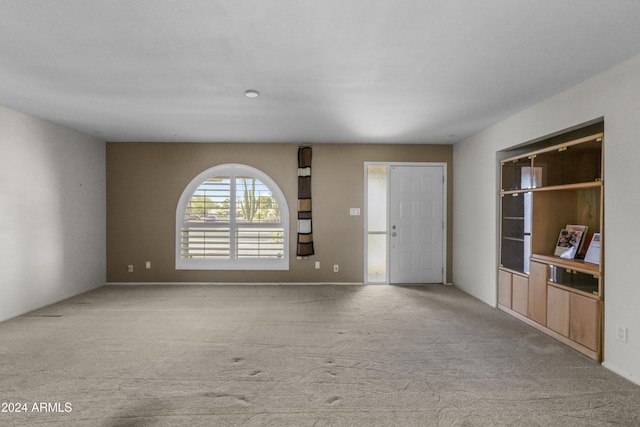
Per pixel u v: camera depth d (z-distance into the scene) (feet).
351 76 9.85
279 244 19.62
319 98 11.74
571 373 8.95
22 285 13.84
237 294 17.08
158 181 19.22
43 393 7.86
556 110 11.25
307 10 6.57
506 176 14.51
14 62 8.97
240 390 8.04
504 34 7.48
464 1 6.28
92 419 6.89
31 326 12.35
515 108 12.76
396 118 14.15
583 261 10.69
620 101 8.91
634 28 7.20
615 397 7.81
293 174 19.42
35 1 6.29
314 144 19.40
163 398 7.68
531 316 12.51
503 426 6.78
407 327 12.37
